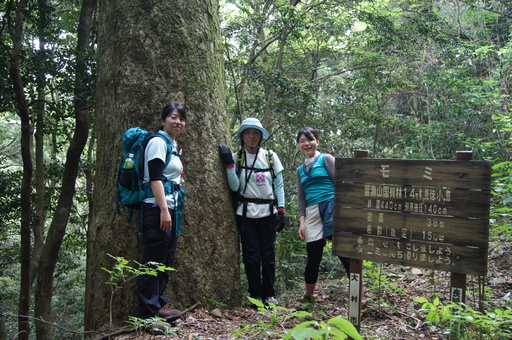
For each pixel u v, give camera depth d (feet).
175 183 11.31
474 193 8.23
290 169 34.22
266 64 40.14
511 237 16.76
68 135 28.60
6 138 42.57
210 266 13.17
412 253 8.70
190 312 12.46
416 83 39.34
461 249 8.27
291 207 25.52
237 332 8.85
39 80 21.59
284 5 30.22
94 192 13.85
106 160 13.39
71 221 36.99
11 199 32.68
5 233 39.60
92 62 21.98
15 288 42.93
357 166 9.32
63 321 40.04
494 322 7.97
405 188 8.84
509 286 14.25
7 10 18.86
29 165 18.65
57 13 27.48
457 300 8.43
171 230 11.27
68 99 23.62
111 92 13.57
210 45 14.37
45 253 25.26
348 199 9.37
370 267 13.58
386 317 12.29
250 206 13.76
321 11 35.73
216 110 14.14
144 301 11.00
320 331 4.41
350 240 9.31
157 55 13.35
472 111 29.86
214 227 13.39
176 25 13.62
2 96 20.79
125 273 12.35
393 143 39.78
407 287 15.44
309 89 33.09
